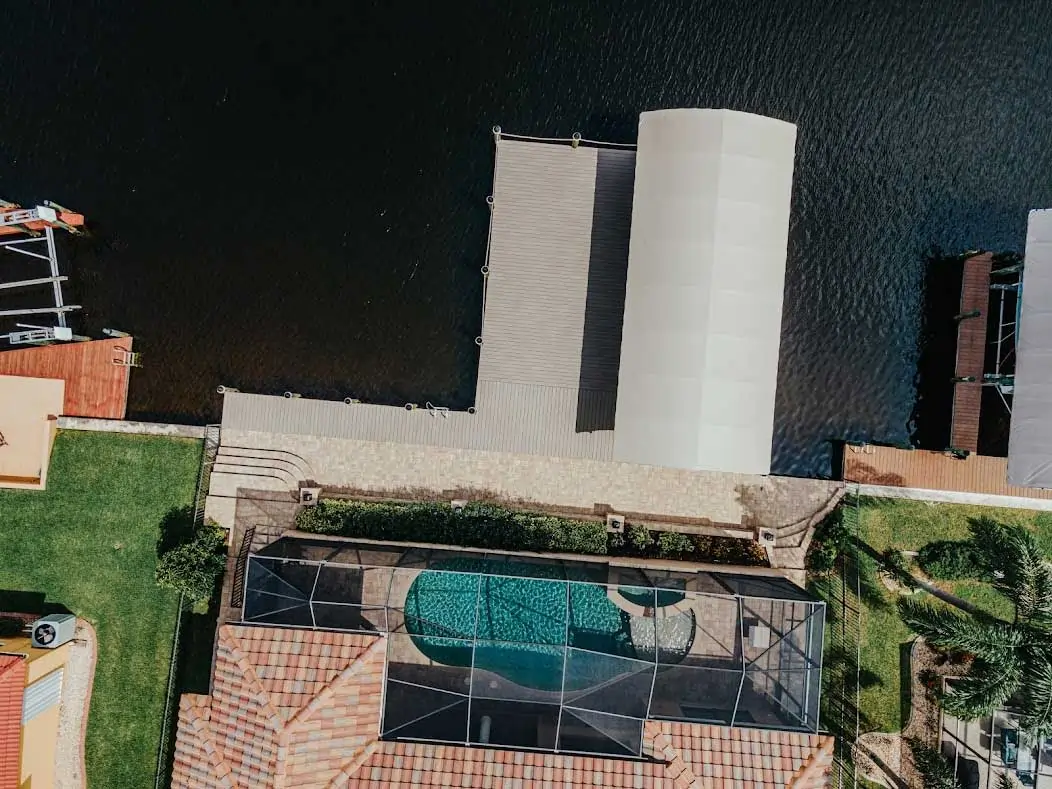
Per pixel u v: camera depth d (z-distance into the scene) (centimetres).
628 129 2344
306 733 1825
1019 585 1962
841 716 2217
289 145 2345
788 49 2356
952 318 2334
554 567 2083
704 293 1961
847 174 2358
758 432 1991
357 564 2000
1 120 2333
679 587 2017
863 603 2244
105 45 2336
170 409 2295
